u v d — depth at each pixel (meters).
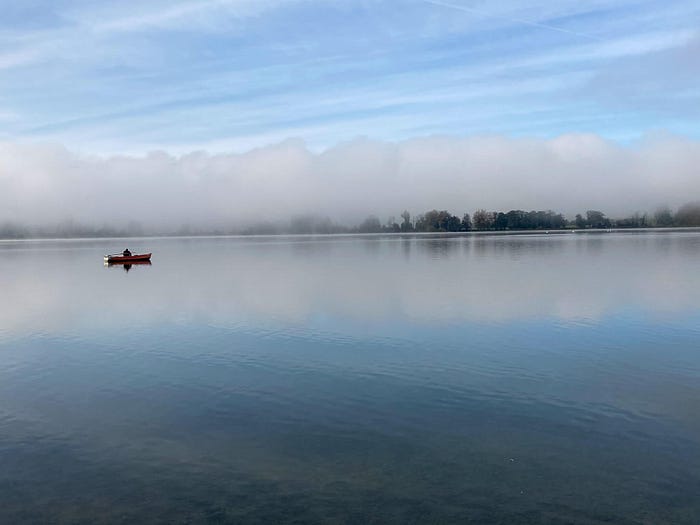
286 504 14.95
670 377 25.05
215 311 43.84
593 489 15.51
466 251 121.56
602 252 107.50
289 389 23.91
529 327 35.56
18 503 15.17
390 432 19.28
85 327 38.34
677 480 15.89
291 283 62.22
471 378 25.08
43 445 18.62
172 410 21.70
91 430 19.86
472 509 14.63
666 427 19.48
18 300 51.53
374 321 38.34
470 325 36.41
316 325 37.34
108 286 62.31
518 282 58.94
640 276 62.88
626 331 34.12
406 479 16.12
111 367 27.98
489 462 17.05
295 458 17.45
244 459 17.44
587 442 18.34
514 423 19.92
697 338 32.12
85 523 14.26
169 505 14.96
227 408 21.80
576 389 23.48
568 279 60.78
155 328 37.56
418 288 55.28
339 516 14.40
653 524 13.95
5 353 31.11
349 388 23.89
